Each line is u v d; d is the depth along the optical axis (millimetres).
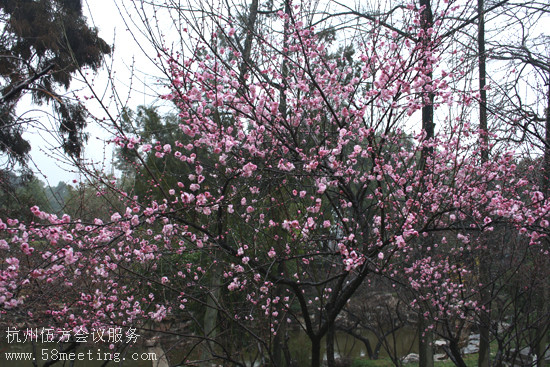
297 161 3451
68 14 7449
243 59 3412
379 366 8781
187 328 6727
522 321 5117
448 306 4789
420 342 5496
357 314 9094
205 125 3211
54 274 2629
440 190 3795
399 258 5395
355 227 3746
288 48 3986
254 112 3375
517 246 4562
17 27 6707
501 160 3701
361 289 8336
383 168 3412
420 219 3695
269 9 4383
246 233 4570
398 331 12789
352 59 4719
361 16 4547
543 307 4918
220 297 4996
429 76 3762
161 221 2879
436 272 4793
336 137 3832
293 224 3141
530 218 2994
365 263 3207
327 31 4586
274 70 4047
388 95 3268
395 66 3480
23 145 5098
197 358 6082
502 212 3027
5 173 4062
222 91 3471
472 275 5121
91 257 2693
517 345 4715
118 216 2525
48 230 2299
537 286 4703
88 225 2523
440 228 3275
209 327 6109
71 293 3398
